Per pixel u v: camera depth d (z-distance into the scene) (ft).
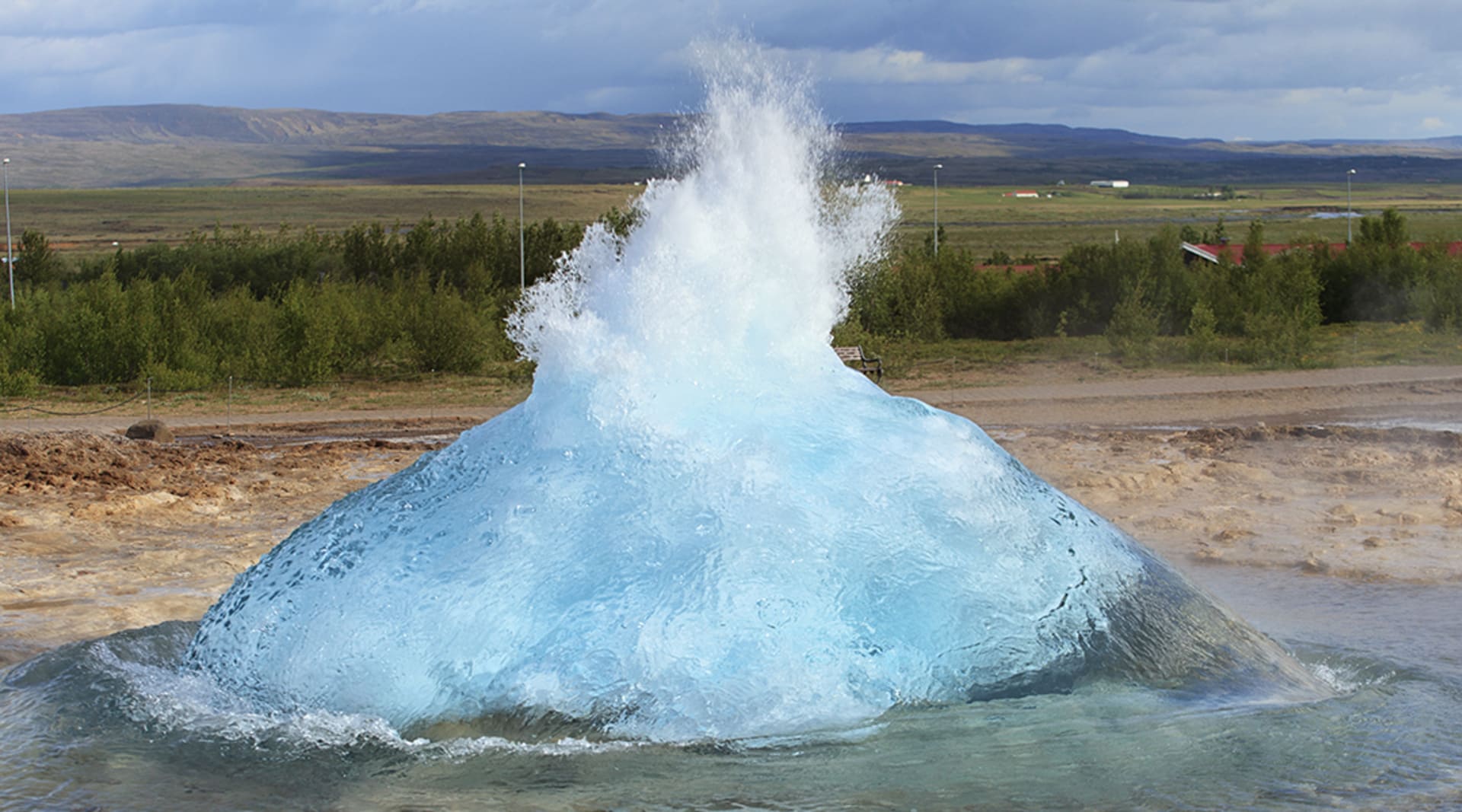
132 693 16.48
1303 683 16.79
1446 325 99.09
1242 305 107.96
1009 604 15.51
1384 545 28.68
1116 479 38.29
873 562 15.30
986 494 16.44
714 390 16.98
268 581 16.76
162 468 46.70
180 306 93.40
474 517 16.08
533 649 14.79
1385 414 58.39
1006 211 435.53
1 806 13.60
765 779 13.51
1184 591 17.26
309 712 15.28
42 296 99.30
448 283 150.92
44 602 25.21
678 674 14.39
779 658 14.52
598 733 14.26
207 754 14.62
